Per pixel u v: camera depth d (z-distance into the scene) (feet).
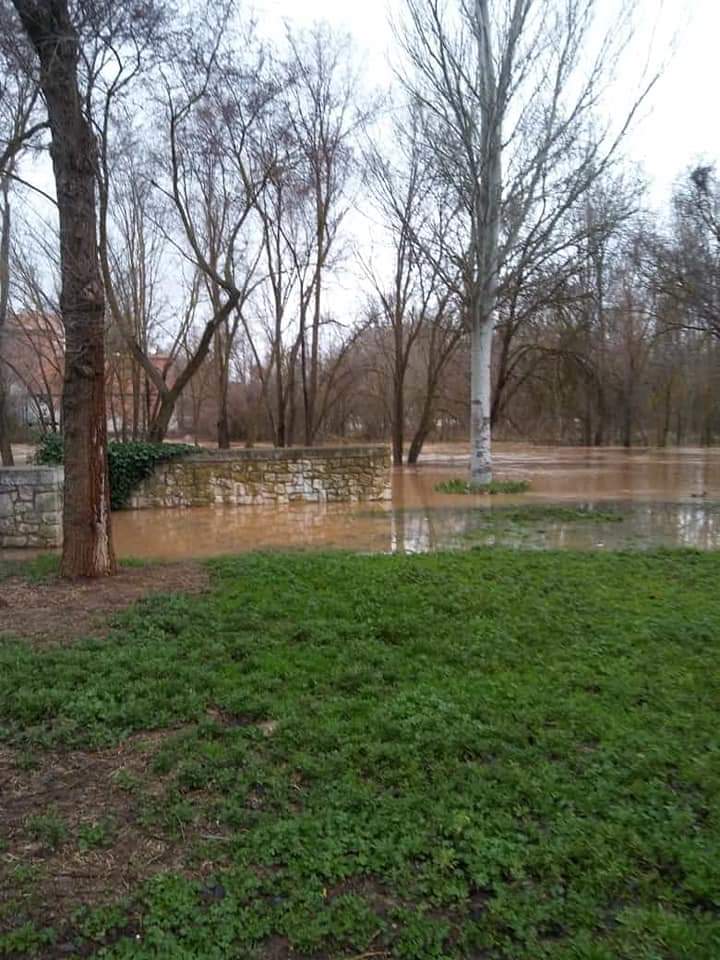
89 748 11.16
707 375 134.41
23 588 20.76
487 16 49.67
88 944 7.18
